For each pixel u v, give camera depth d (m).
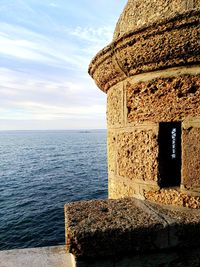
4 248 19.39
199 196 1.58
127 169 1.90
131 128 1.84
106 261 1.36
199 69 1.57
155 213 1.50
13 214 25.88
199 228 1.41
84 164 58.25
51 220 24.27
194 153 1.58
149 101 1.72
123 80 1.89
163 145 1.75
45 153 86.69
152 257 1.40
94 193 33.47
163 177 1.73
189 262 1.43
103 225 1.36
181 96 1.62
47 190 35.09
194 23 1.43
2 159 69.94
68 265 1.83
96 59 1.97
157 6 1.71
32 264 1.85
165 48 1.54
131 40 1.62
